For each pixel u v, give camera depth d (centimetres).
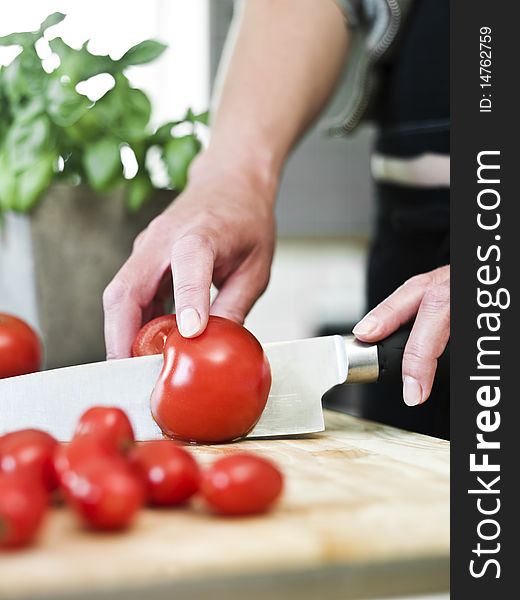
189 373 86
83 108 124
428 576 58
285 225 294
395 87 133
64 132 126
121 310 103
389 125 136
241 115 125
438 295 93
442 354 93
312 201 296
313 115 133
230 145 122
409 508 64
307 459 82
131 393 95
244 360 87
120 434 72
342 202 299
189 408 87
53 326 125
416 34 128
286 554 56
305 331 300
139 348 98
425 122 129
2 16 253
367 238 304
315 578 56
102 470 58
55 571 52
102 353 128
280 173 125
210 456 84
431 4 126
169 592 54
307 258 302
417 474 75
